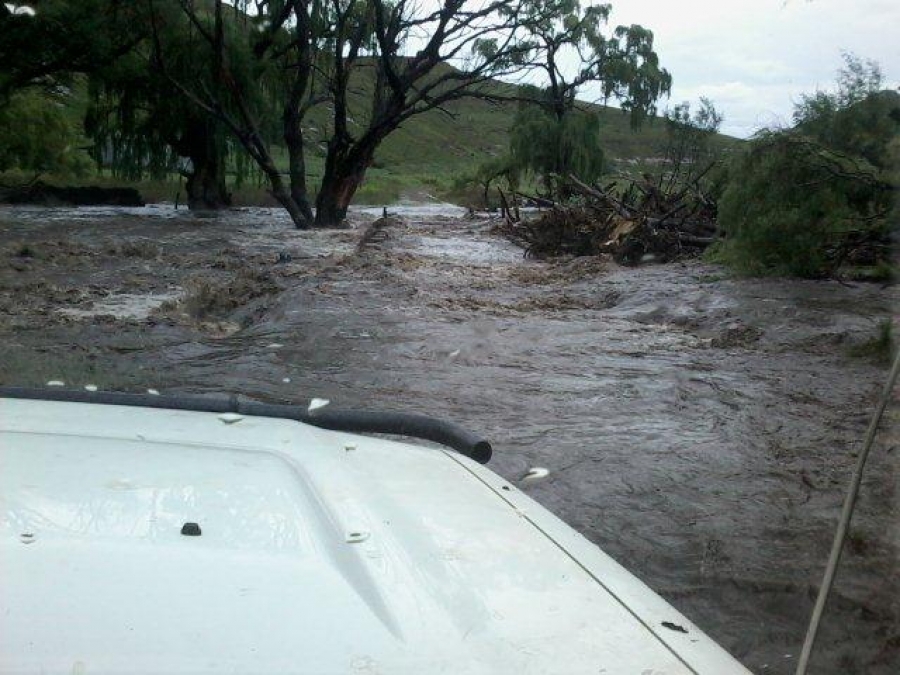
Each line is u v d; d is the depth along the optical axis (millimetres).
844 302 13758
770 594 4531
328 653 1354
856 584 4605
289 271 17000
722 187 23188
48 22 33562
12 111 46750
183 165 46312
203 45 37094
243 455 2174
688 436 7234
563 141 42281
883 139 16125
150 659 1271
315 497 1943
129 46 36594
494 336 11328
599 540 5176
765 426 7609
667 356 10570
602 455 6734
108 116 42312
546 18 35719
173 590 1450
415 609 1542
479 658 1437
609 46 42688
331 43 36750
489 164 44750
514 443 7012
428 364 9828
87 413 2492
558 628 1589
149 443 2199
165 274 17422
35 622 1321
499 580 1738
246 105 38531
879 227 15883
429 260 20266
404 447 2619
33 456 2000
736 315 13047
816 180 15789
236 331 12297
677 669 1514
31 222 31734
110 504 1751
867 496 5883
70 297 14219
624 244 21125
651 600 1791
